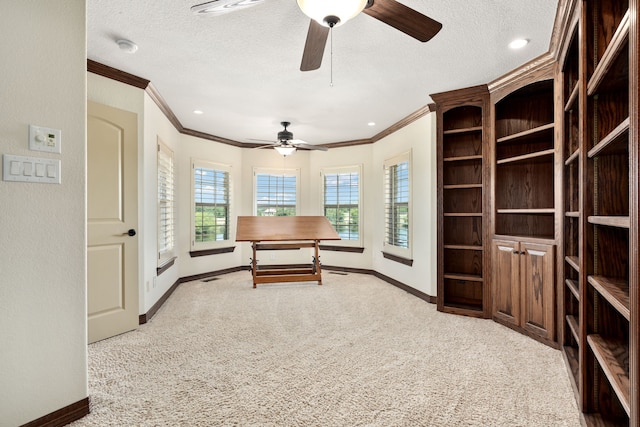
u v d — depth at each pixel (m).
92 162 2.78
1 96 1.50
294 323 3.29
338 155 6.21
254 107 4.17
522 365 2.37
